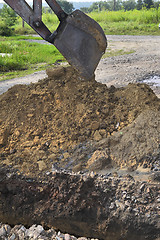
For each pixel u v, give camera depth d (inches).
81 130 182.2
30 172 155.3
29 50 636.7
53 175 149.6
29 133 185.0
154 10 1097.4
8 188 150.6
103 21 1146.0
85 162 163.2
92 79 206.2
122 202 137.2
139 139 166.7
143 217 130.5
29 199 147.3
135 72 406.6
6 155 173.5
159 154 158.7
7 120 193.2
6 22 1103.6
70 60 189.0
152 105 188.9
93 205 139.9
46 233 132.4
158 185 140.9
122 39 757.3
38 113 193.5
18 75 440.8
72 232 139.5
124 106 192.2
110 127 182.5
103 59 522.3
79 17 178.9
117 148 166.9
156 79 364.5
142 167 156.4
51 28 959.6
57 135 182.5
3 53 613.3
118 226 132.6
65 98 196.5
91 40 186.1
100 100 194.7
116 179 146.0
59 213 140.9
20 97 203.6
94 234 136.6
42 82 209.6
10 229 137.3
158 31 851.4
